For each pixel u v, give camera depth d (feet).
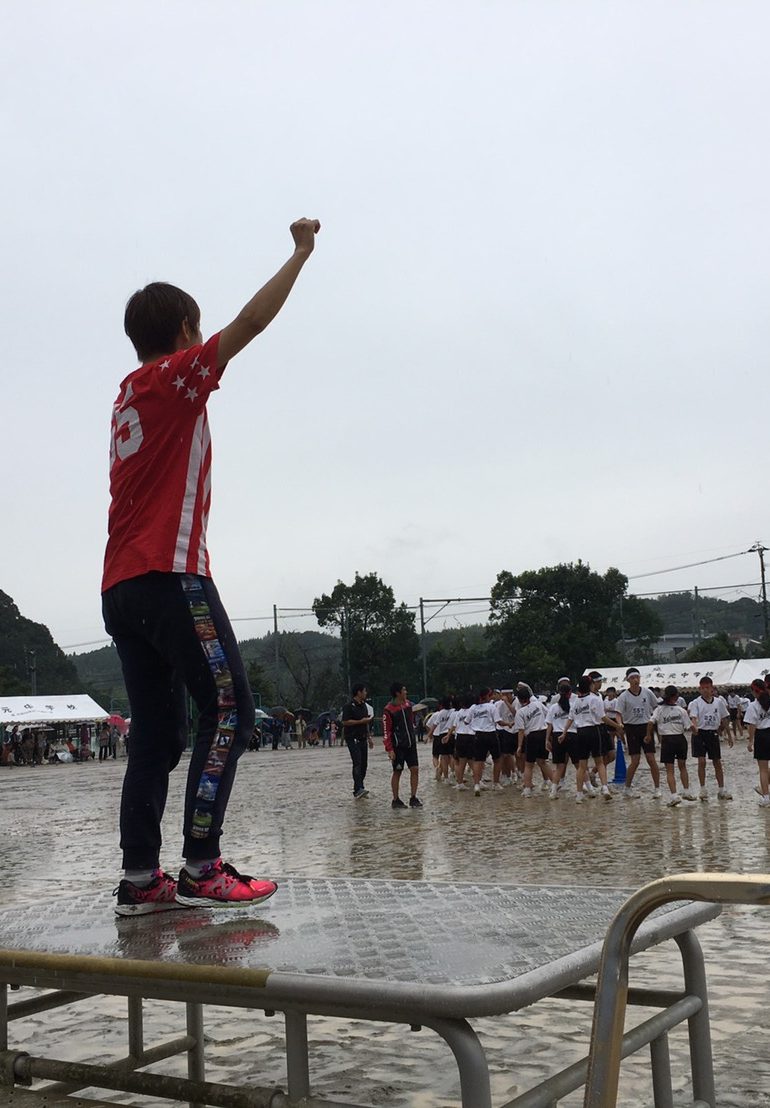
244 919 8.91
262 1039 14.23
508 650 240.73
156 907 9.68
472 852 34.42
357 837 41.32
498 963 6.66
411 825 45.29
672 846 33.55
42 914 9.96
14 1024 15.40
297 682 267.39
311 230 9.62
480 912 8.66
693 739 52.90
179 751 10.39
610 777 72.33
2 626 380.78
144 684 10.15
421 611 234.99
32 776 126.21
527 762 60.44
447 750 76.07
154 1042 14.19
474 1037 6.09
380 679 254.88
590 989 9.57
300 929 8.30
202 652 9.77
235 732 9.96
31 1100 7.66
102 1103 7.48
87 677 429.79
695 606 252.21
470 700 65.16
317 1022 15.07
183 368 9.67
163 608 9.75
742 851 31.55
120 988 7.62
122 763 159.84
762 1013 14.19
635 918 5.52
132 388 9.99
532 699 61.00
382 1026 14.70
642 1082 11.98
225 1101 7.45
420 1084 11.98
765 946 18.29
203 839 9.62
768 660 151.23
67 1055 13.70
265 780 88.94
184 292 10.82
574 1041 13.47
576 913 8.48
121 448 10.08
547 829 40.86
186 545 9.87
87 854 40.29
